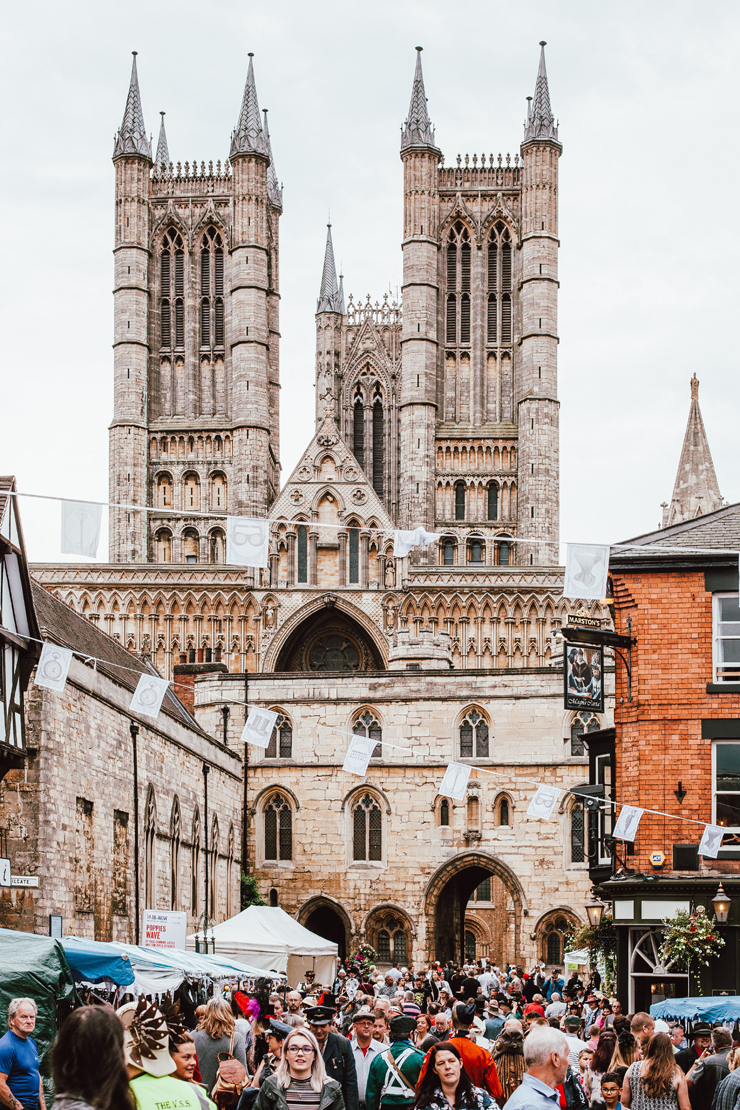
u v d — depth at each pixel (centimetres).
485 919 9381
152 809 5566
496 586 11475
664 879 4256
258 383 14012
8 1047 1609
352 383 15412
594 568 2956
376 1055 1898
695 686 4422
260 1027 2842
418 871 7869
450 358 14338
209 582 11600
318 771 8006
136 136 14388
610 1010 3341
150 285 14388
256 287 14112
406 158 14300
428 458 13950
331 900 7900
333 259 16100
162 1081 1191
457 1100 1609
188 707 8200
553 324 13950
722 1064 2033
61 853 4312
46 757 4178
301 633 11756
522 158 14250
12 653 3878
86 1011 940
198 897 6481
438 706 7969
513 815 7831
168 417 14300
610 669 7788
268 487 14375
